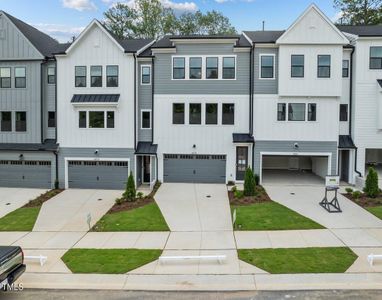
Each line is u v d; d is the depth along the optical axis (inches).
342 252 399.2
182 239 459.5
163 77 823.1
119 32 1443.2
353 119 808.3
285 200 662.5
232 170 823.7
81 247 436.1
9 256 311.0
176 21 1501.0
